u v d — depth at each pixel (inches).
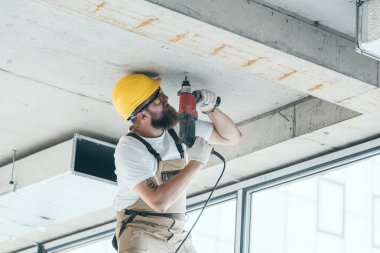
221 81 197.6
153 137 176.9
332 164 215.0
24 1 168.7
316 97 203.8
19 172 239.1
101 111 215.9
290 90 202.8
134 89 179.2
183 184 164.1
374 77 180.5
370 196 211.8
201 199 243.9
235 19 164.1
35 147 239.8
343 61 177.5
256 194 231.1
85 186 230.8
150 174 168.2
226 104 211.2
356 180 213.8
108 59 189.2
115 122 221.6
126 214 172.4
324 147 213.9
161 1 155.3
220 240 234.8
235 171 230.5
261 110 214.8
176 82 197.0
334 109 202.5
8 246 309.9
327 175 218.4
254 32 166.2
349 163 212.4
